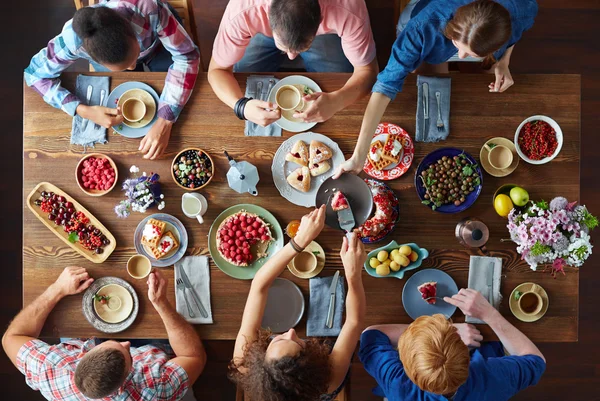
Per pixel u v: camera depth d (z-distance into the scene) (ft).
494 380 5.36
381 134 6.14
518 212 6.02
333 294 6.00
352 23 5.67
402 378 5.33
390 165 6.11
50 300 5.92
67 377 5.64
